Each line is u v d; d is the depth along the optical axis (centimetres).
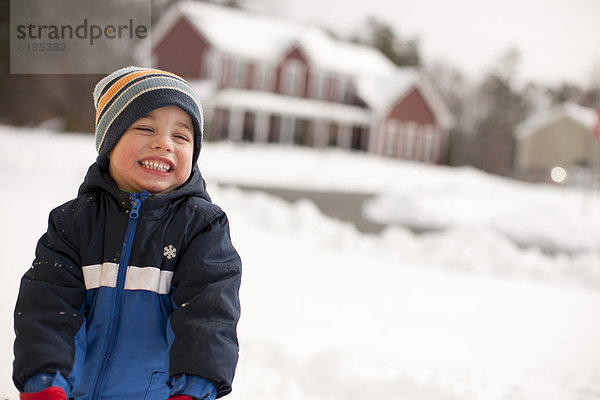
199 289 181
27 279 184
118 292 184
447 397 340
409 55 7906
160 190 193
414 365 397
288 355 378
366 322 518
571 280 929
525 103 7706
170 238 188
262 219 1146
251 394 309
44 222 725
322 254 888
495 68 7669
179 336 172
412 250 1010
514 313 642
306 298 577
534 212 1811
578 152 5506
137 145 190
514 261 966
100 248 188
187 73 4041
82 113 4434
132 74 194
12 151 1927
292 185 2389
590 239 1583
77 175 1466
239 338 405
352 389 338
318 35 4697
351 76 4534
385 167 3553
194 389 167
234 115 4000
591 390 387
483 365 427
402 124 4578
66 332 176
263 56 4047
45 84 4381
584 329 596
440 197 2130
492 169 7294
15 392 259
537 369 435
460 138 7419
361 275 755
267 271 689
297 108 4219
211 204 197
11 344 323
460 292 727
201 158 2656
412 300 643
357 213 1817
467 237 1045
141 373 185
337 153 3912
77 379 175
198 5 4159
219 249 188
